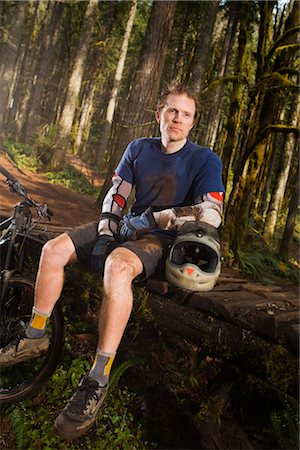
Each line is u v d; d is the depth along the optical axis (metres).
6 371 2.90
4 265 2.83
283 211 19.27
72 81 13.45
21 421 2.49
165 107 2.62
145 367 3.25
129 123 7.87
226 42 18.17
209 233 2.43
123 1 20.94
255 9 12.62
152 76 7.78
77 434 2.03
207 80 20.97
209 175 2.54
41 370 2.65
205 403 2.87
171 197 2.64
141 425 2.88
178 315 3.00
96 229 2.68
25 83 22.23
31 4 21.92
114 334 2.08
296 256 14.56
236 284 3.65
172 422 2.88
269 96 7.41
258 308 2.82
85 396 2.03
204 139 18.39
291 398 2.58
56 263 2.44
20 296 2.84
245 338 2.67
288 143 14.58
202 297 2.84
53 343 2.65
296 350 2.47
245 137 7.64
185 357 3.43
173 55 23.16
